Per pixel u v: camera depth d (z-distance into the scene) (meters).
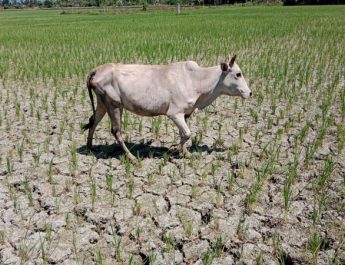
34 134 7.37
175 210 4.96
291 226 4.66
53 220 4.81
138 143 6.90
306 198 5.14
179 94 5.83
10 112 8.63
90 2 108.62
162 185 5.50
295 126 7.47
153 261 4.09
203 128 7.47
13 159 6.33
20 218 4.88
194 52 14.97
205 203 5.05
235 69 5.92
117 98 5.88
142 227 4.67
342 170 5.82
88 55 14.76
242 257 4.20
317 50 15.09
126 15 44.78
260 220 4.75
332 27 23.11
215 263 4.14
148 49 15.41
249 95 6.00
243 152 6.42
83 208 5.02
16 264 4.14
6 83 11.20
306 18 31.02
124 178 5.68
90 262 4.17
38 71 12.44
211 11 49.12
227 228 4.62
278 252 4.23
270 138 6.95
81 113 8.49
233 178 5.61
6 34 23.95
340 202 5.04
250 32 21.30
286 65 11.43
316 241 4.20
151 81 5.82
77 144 6.88
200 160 6.17
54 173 5.88
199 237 4.49
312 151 6.15
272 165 5.80
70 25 30.53
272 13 40.09
